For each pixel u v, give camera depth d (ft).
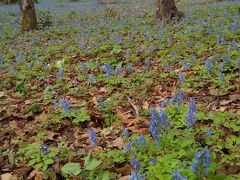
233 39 3.41
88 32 5.20
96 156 1.63
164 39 3.90
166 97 2.34
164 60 3.07
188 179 1.26
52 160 1.60
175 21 5.36
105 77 2.78
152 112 1.53
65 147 1.76
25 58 3.80
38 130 2.03
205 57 3.01
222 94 2.24
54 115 2.18
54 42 4.60
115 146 1.73
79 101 2.42
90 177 1.47
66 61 3.54
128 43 3.90
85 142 1.85
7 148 1.88
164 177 1.30
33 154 1.66
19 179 1.59
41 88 2.86
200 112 1.86
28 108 2.37
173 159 1.41
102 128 2.03
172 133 1.62
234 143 1.58
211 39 3.60
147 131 1.84
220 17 5.18
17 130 2.08
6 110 2.39
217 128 1.73
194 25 4.64
